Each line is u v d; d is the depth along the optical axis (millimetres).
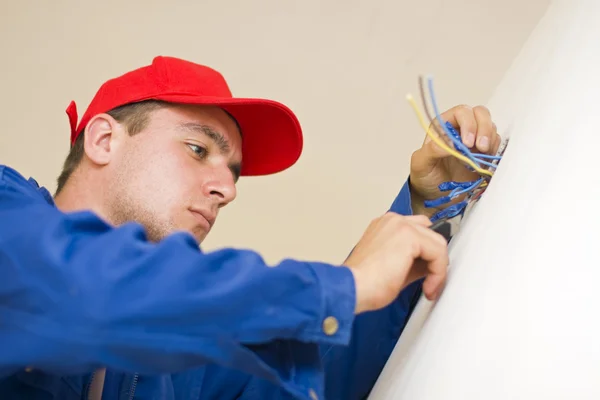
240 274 699
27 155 2094
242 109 1284
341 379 1186
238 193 2139
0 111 2055
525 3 1865
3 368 720
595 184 581
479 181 1000
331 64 1999
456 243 959
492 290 680
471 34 1920
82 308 666
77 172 1229
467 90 1977
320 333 725
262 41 1981
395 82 1998
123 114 1224
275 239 2172
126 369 703
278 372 771
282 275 714
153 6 1961
